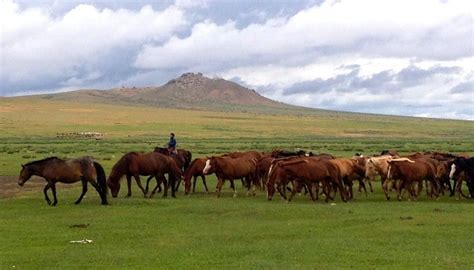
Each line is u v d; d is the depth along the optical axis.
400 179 28.61
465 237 18.55
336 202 27.72
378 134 180.00
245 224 21.17
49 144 93.75
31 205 26.16
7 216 23.17
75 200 27.97
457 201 28.47
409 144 103.38
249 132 173.38
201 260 15.57
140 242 18.09
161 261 15.49
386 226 20.36
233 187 30.56
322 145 96.62
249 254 16.25
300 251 16.55
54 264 15.31
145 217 22.75
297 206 25.25
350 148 81.62
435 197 29.98
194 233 19.50
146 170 29.50
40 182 36.75
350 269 14.60
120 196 30.31
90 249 17.06
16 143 96.56
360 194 31.28
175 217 22.80
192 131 167.00
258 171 31.30
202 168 30.98
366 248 16.92
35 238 18.75
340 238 18.41
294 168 27.81
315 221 21.66
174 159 31.41
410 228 19.95
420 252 16.41
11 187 34.22
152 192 29.94
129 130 161.75
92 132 149.38
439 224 20.73
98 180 26.56
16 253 16.59
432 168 28.89
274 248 16.94
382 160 29.67
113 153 69.38
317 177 27.62
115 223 21.42
